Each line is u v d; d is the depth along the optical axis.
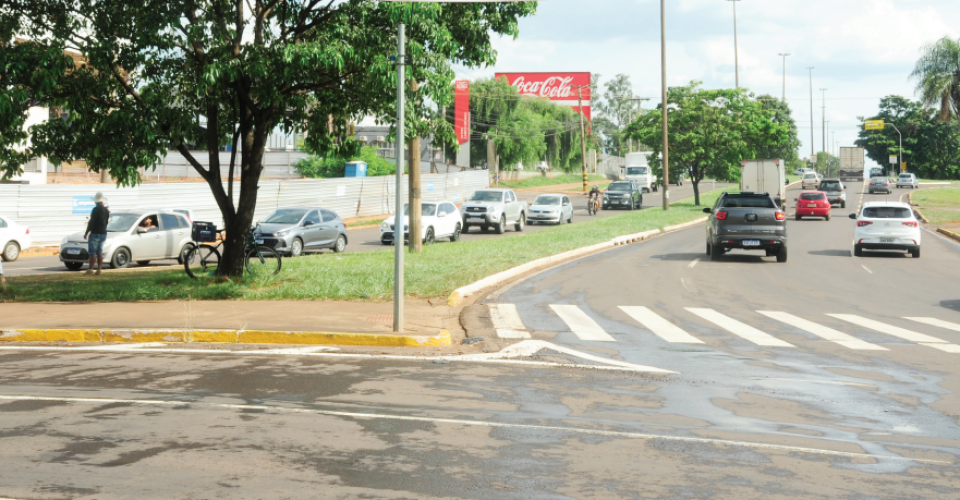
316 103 18.94
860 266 23.84
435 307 14.52
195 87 15.69
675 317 14.22
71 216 32.47
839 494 5.21
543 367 9.72
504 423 6.96
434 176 59.44
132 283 16.59
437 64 15.84
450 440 6.39
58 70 14.32
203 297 15.24
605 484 5.35
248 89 16.44
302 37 16.95
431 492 5.14
